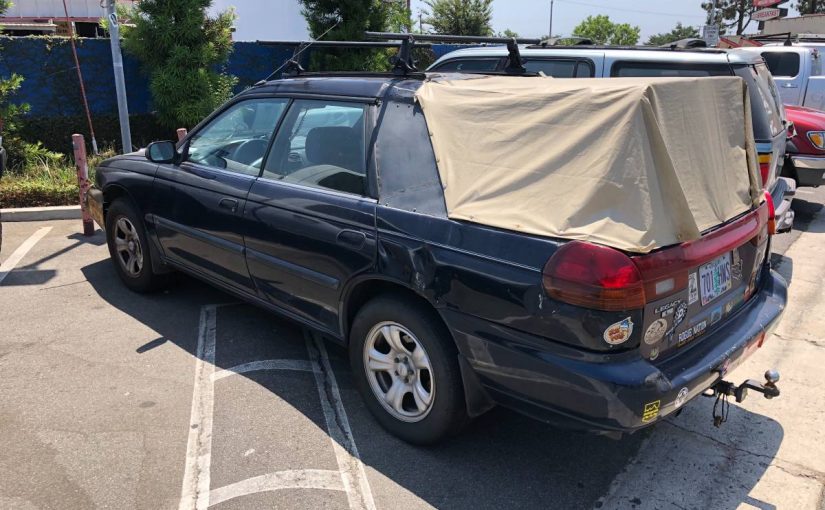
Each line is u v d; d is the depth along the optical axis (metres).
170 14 10.20
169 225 4.65
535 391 2.74
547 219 2.69
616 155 2.58
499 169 2.90
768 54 11.47
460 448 3.36
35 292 5.30
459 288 2.88
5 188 7.62
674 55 6.09
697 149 2.93
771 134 5.68
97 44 10.43
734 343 3.04
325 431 3.46
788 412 3.73
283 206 3.74
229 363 4.16
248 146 4.19
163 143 4.62
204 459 3.20
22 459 3.16
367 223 3.28
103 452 3.23
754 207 3.41
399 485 3.06
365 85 3.63
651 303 2.60
